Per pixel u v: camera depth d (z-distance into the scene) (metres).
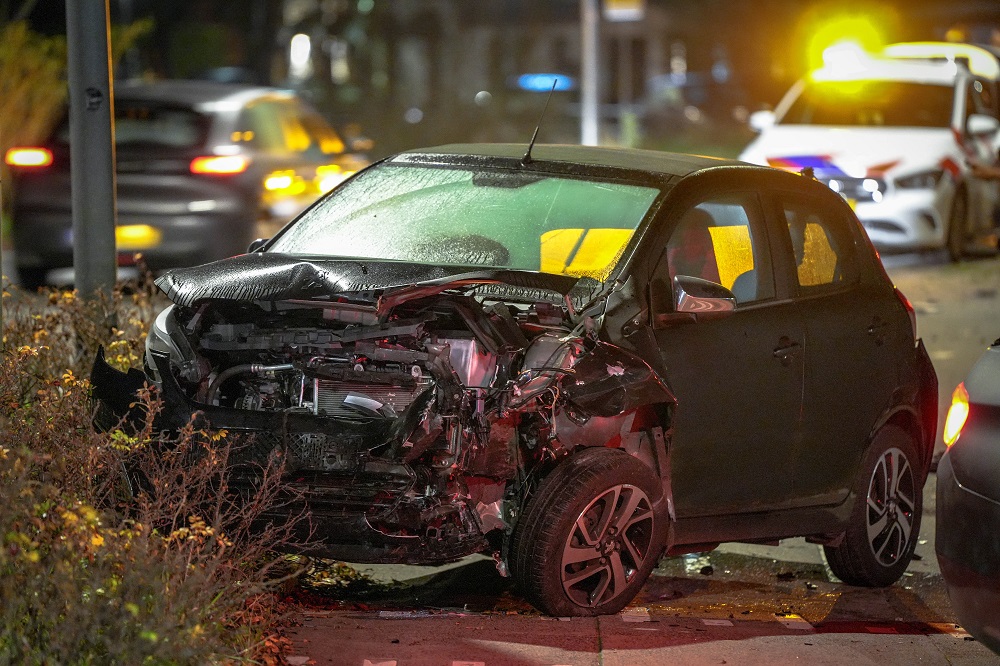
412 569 13.67
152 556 8.86
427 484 11.00
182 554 9.32
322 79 87.56
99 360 11.83
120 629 8.43
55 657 8.41
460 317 11.69
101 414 11.43
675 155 14.19
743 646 11.09
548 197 13.24
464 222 13.21
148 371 11.91
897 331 14.23
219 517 9.84
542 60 104.06
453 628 11.20
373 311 11.30
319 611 11.60
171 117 26.53
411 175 14.23
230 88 28.19
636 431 12.09
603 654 10.72
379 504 10.92
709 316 12.41
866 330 13.84
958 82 35.38
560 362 11.27
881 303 14.17
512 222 13.07
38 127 36.69
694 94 88.06
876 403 13.89
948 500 9.95
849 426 13.63
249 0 74.25
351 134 69.69
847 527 13.69
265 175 26.83
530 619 11.58
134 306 16.36
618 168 13.30
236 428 10.97
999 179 36.19
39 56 36.94
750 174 13.49
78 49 15.69
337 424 10.93
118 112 26.55
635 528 12.04
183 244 26.08
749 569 14.43
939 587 14.16
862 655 11.01
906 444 14.25
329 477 10.93
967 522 9.73
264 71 75.19
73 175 15.88
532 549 11.37
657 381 11.63
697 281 11.99
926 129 34.72
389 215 13.66
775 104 89.75
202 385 11.63
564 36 104.44
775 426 12.93
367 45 91.62
